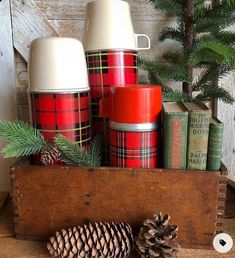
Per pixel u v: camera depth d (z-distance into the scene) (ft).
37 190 1.59
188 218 1.52
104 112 1.65
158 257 1.38
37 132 1.62
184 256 1.50
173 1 1.99
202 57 1.71
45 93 1.57
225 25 2.06
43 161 1.52
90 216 1.58
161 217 1.46
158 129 1.55
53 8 2.25
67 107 1.60
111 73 1.74
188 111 1.46
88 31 1.76
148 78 2.31
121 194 1.53
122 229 1.50
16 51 2.30
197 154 1.46
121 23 1.73
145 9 2.31
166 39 2.36
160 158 1.59
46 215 1.61
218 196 1.47
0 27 2.23
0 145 2.34
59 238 1.47
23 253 1.55
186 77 2.02
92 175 1.53
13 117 2.36
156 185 1.50
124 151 1.54
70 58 1.57
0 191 2.33
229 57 1.59
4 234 1.72
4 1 2.20
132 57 1.79
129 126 1.50
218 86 2.25
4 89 2.31
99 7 1.71
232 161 2.59
